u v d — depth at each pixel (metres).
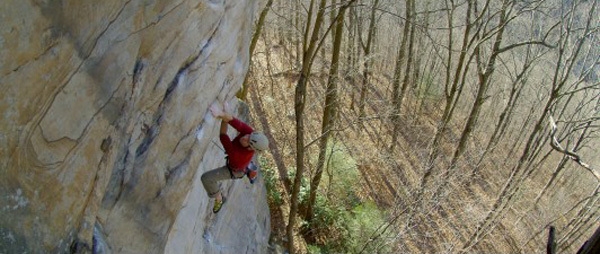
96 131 3.66
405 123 23.03
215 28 5.46
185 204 6.91
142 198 5.00
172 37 4.53
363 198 17.56
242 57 7.25
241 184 10.69
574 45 16.70
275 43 27.45
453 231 17.70
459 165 19.73
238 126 5.74
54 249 3.28
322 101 20.12
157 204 5.34
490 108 27.25
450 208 18.61
